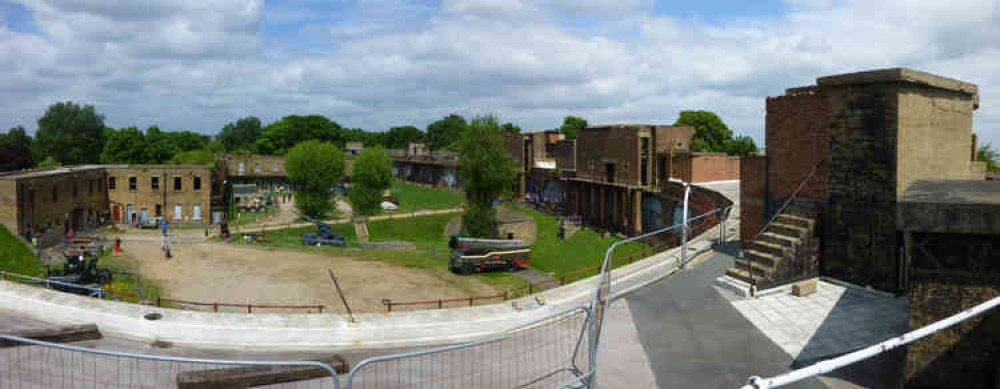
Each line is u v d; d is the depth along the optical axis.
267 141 137.62
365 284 37.16
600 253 50.53
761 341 12.96
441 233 67.19
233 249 46.78
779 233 17.91
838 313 14.23
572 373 11.80
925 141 15.91
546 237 61.38
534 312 16.20
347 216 75.62
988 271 8.73
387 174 75.12
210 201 66.69
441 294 35.78
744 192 21.98
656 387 10.95
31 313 17.20
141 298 29.19
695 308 15.30
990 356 8.80
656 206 52.12
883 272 15.52
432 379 12.17
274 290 34.31
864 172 15.93
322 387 12.13
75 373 12.84
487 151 58.38
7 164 78.25
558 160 76.31
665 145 54.75
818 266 17.14
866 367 11.16
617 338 13.54
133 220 64.94
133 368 13.34
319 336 15.45
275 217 72.44
